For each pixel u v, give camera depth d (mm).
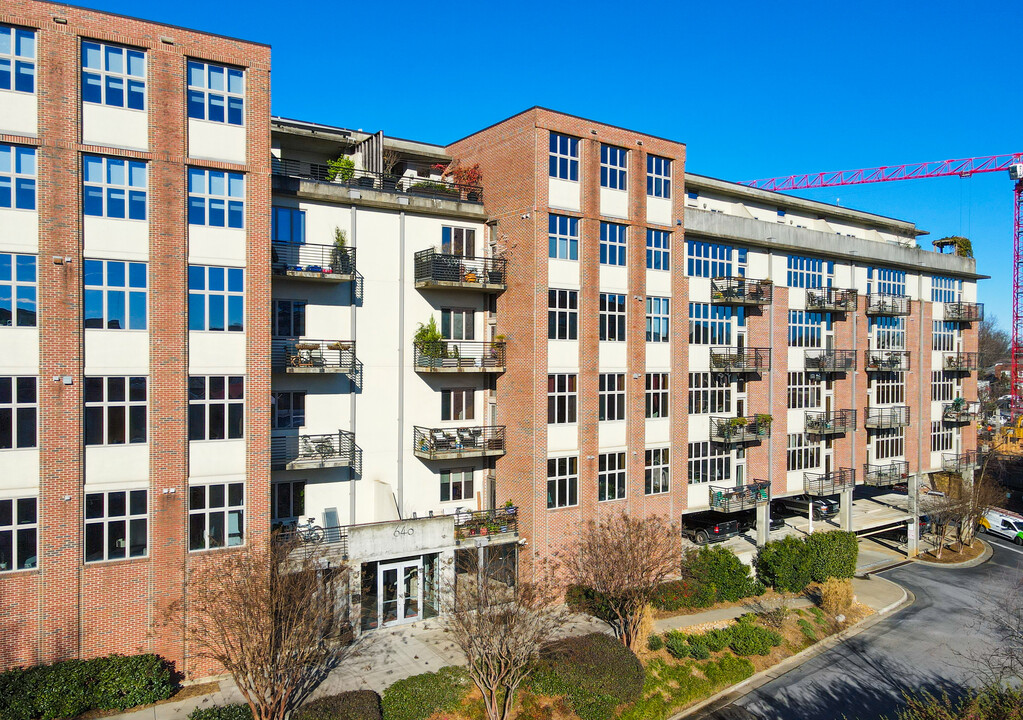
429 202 28641
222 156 22062
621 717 21453
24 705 18078
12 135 19422
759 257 37438
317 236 26406
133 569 20828
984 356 131250
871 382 43312
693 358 34625
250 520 22438
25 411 19656
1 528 19406
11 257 19516
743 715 22547
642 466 31406
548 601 22141
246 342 22375
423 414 28797
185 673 21375
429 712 19891
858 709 23078
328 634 22062
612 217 30469
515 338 29062
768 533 36406
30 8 19547
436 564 26625
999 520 47750
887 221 48312
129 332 20844
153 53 21000
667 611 29781
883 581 37500
